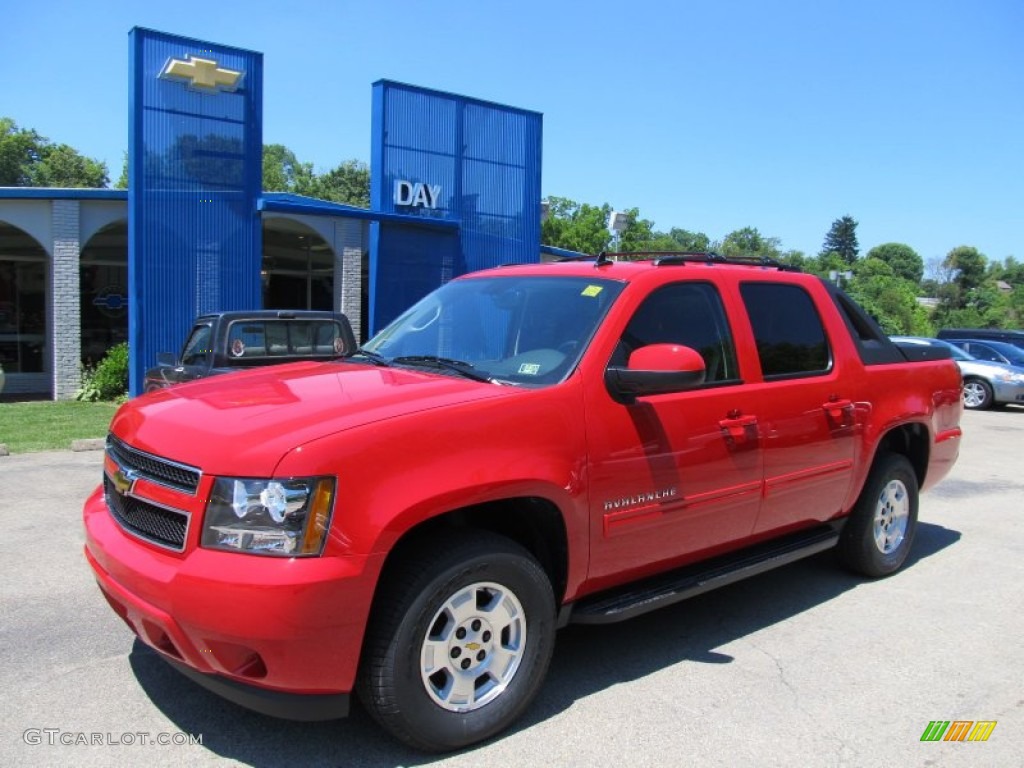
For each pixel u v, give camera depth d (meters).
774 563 4.51
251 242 14.31
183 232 13.70
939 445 5.81
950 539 6.69
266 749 3.21
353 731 3.37
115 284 20.33
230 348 8.93
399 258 16.02
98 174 56.19
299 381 3.73
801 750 3.33
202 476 2.88
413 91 15.88
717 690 3.84
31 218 15.55
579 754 3.25
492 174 17.06
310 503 2.80
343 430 2.95
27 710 3.48
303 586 2.74
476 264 17.00
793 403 4.49
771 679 3.97
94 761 3.10
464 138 16.61
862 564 5.42
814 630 4.62
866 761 3.26
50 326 18.75
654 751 3.29
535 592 3.37
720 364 4.24
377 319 15.91
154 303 13.52
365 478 2.89
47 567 5.38
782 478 4.45
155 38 13.22
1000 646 4.44
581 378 3.59
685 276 4.22
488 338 4.15
